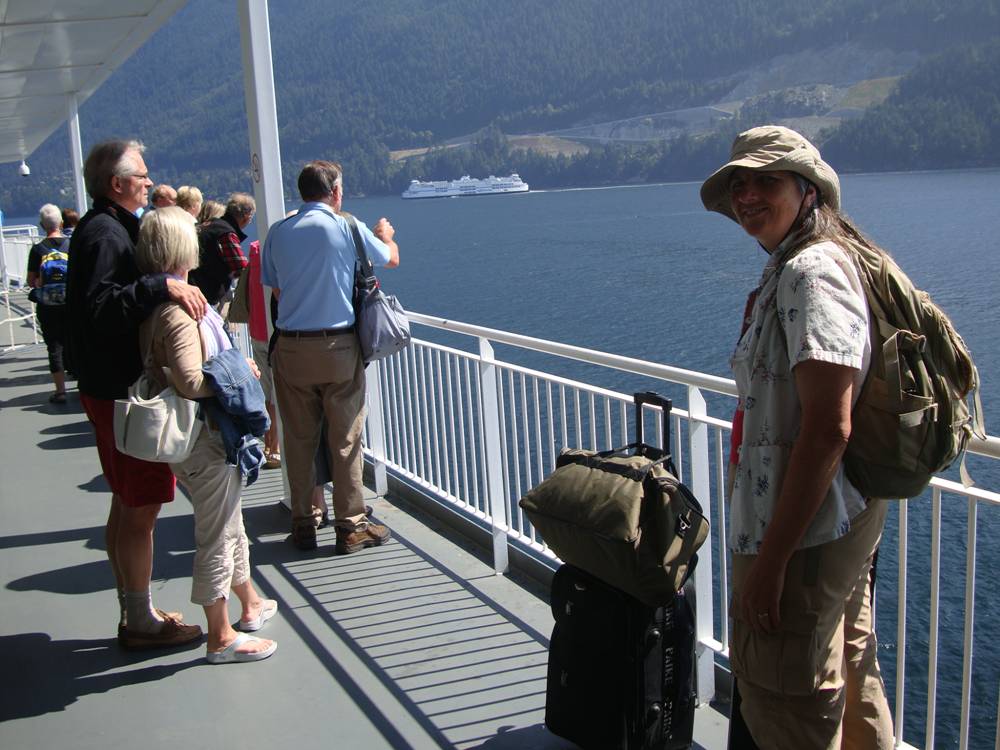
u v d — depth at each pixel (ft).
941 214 295.89
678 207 466.29
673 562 7.37
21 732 9.21
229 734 9.07
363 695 9.70
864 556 6.01
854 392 5.61
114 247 9.43
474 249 359.25
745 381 6.06
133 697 9.83
